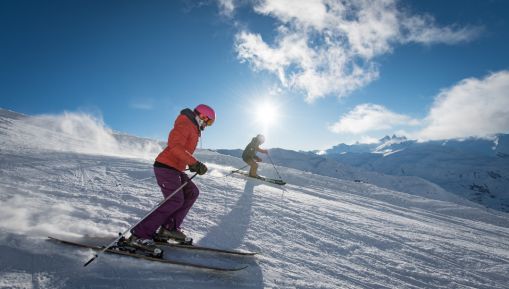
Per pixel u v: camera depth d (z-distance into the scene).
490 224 13.77
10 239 3.05
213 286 2.89
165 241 3.66
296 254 4.12
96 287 2.54
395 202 15.53
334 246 4.72
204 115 3.73
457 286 4.05
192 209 5.32
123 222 4.18
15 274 2.52
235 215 5.39
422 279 4.10
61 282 2.53
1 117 16.80
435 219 11.38
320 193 12.21
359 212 8.55
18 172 6.13
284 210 6.45
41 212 4.04
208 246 3.85
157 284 2.73
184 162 3.70
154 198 5.64
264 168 20.05
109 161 9.45
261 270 3.42
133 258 3.09
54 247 3.05
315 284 3.33
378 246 5.18
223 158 21.66
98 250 3.11
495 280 4.51
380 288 3.61
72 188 5.59
